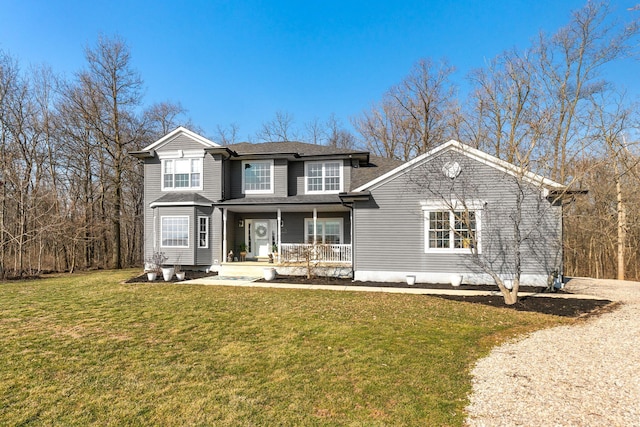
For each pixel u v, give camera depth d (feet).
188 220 54.90
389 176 44.57
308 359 18.13
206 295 36.50
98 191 84.89
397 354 18.79
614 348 19.42
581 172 36.55
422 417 12.36
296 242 58.59
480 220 41.96
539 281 40.40
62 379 15.71
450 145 42.73
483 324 24.88
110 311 29.14
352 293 37.52
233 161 59.93
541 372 16.14
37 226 66.64
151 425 11.96
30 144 74.33
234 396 14.03
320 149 61.72
